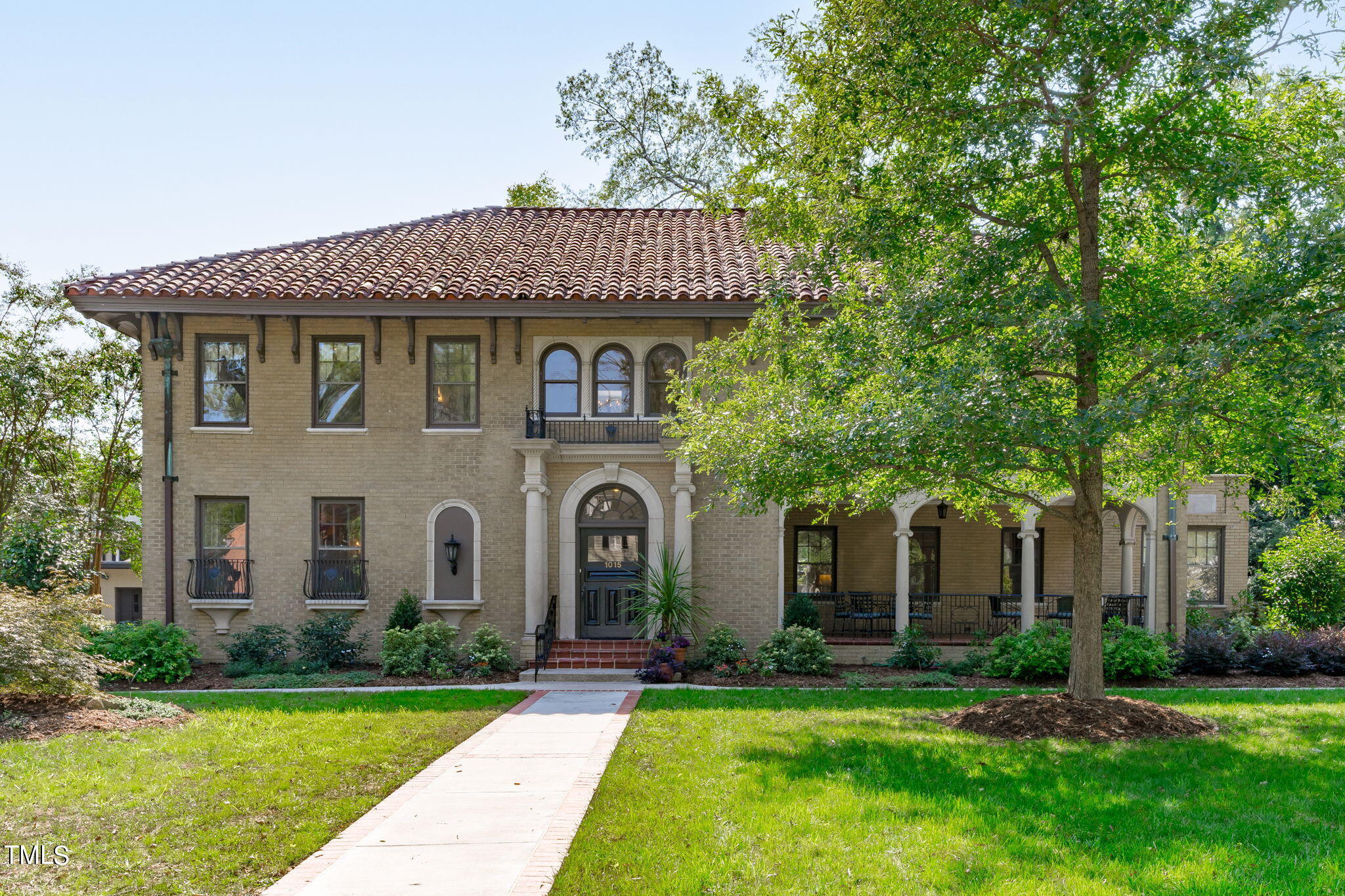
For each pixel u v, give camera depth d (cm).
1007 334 1019
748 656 1661
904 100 991
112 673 1255
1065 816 677
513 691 1332
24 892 550
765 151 1155
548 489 1673
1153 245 1090
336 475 1673
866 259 1092
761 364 1652
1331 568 1766
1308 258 837
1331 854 593
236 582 1667
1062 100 980
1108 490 1298
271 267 1706
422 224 2038
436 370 1708
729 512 1683
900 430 929
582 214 2159
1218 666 1522
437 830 669
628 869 582
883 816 678
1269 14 861
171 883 568
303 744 941
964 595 1859
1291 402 927
